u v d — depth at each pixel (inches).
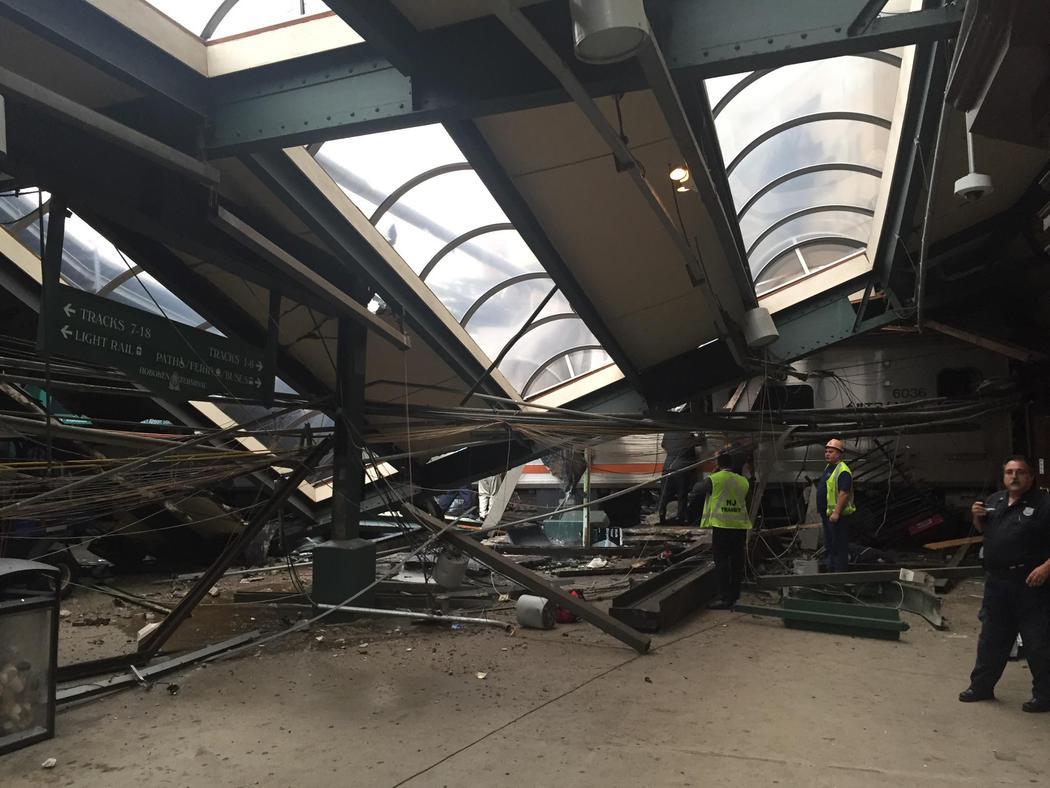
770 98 305.0
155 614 319.0
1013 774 145.9
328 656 241.0
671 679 213.8
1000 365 532.7
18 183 226.7
